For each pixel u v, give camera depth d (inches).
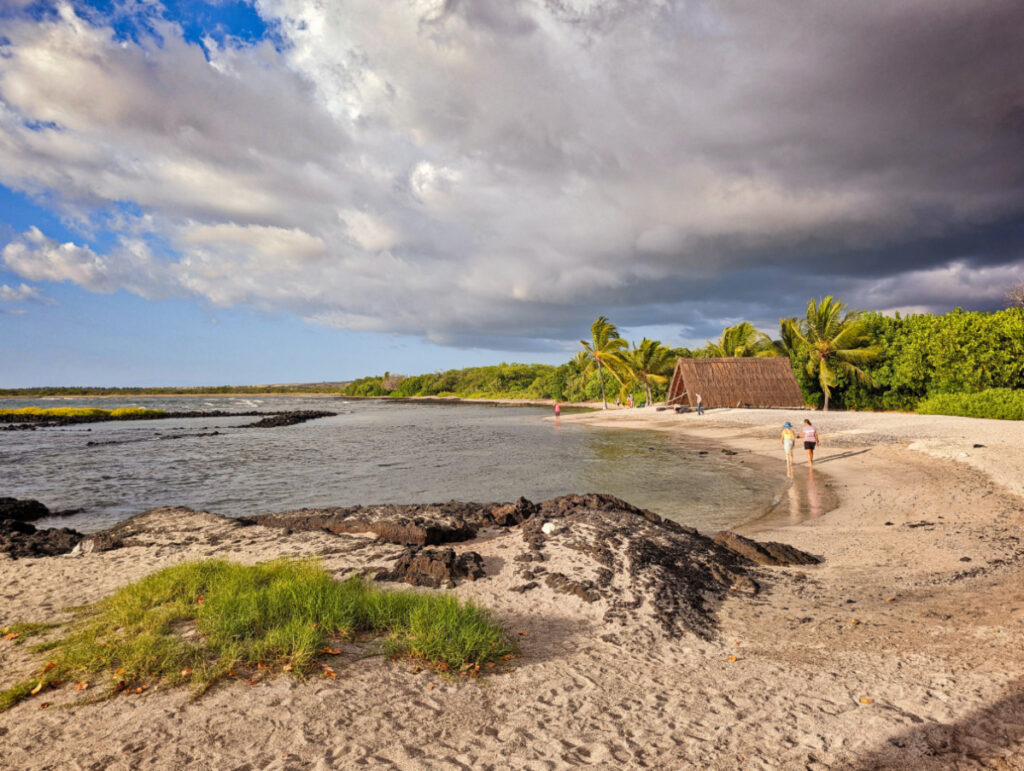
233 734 151.6
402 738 153.9
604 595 275.6
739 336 2005.4
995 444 695.1
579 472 756.6
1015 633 224.2
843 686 189.6
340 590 250.1
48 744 145.2
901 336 1555.1
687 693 186.4
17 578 317.7
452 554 319.9
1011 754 146.2
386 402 4586.6
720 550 361.7
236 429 1784.0
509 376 4658.0
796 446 912.9
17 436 1531.7
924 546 366.6
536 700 179.6
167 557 359.6
